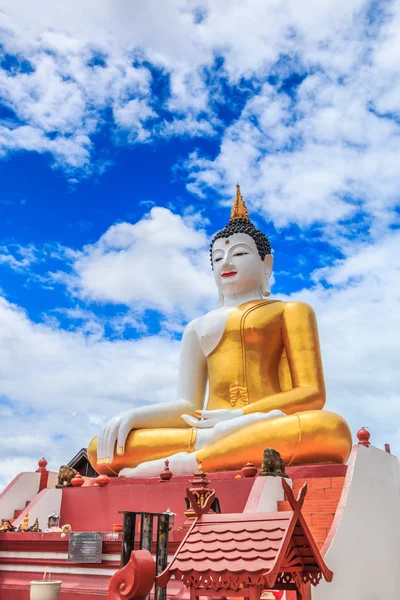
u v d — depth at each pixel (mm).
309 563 5066
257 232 15242
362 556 8586
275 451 10281
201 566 4785
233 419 12312
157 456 12617
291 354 13406
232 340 13922
